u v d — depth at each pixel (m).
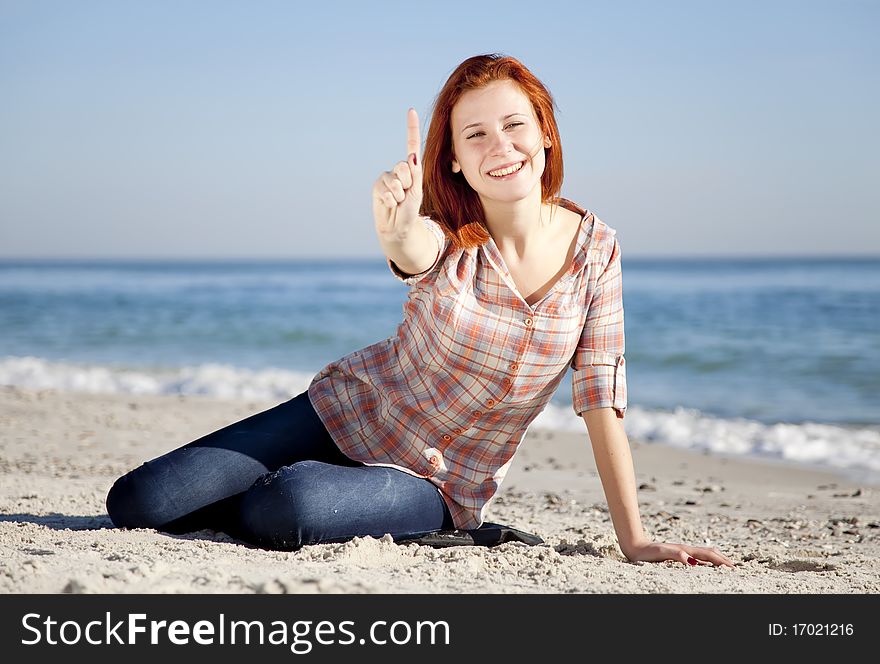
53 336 29.56
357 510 4.41
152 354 25.27
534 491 8.23
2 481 7.30
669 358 22.41
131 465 8.87
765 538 6.12
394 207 3.88
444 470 4.71
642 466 10.20
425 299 4.35
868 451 11.16
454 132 4.23
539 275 4.36
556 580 3.87
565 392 16.48
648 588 3.82
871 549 5.73
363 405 4.85
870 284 53.78
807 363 21.11
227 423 12.58
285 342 28.20
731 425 13.27
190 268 144.12
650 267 109.38
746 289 49.25
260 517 4.33
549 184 4.38
